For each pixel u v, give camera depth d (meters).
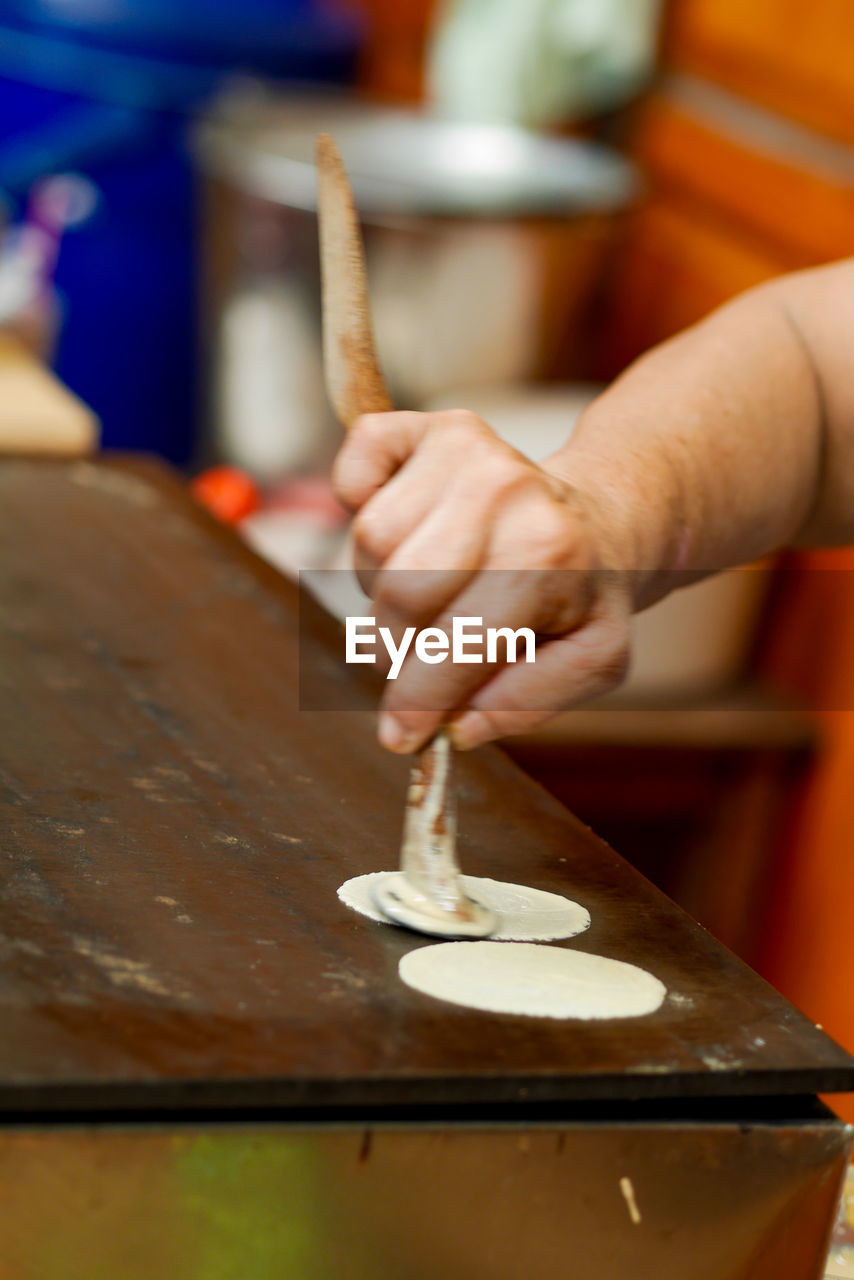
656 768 1.95
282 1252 0.83
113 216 2.66
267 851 0.97
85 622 1.17
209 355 2.28
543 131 2.45
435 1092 0.83
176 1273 0.82
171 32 2.62
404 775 1.04
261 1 2.76
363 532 0.88
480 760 1.06
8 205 2.23
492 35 2.36
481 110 2.39
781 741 1.89
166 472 1.42
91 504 1.33
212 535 1.30
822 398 1.08
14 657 1.12
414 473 0.88
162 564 1.25
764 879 2.02
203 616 1.19
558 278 2.09
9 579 1.21
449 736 0.92
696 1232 0.85
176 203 2.69
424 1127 0.82
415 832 0.93
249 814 1.00
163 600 1.20
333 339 0.90
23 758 1.02
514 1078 0.83
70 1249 0.81
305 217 2.03
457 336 2.05
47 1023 0.84
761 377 1.06
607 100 2.35
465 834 1.00
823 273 1.12
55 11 2.59
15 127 2.65
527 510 0.88
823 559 1.91
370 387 0.90
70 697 1.08
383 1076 0.83
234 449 2.22
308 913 0.92
